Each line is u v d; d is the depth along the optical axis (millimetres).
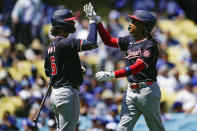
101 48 54844
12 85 50031
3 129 42125
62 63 24281
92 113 47062
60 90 24297
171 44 65188
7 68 55031
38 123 41969
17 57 57344
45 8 65375
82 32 55812
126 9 73500
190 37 72062
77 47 23984
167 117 42094
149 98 24734
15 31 61281
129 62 25141
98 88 49344
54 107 24656
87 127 42812
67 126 24328
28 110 47344
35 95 46062
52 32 24828
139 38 25062
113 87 50062
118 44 25875
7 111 42750
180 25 74312
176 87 51312
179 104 46969
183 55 61625
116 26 60125
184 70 58250
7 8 68125
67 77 24328
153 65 24859
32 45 58031
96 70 53219
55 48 24344
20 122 44875
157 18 73938
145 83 24719
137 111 25312
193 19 85812
